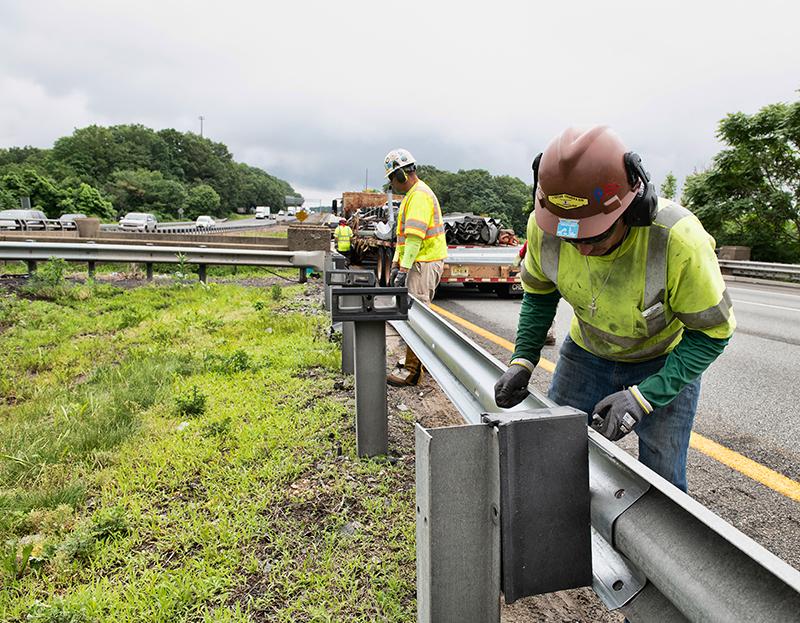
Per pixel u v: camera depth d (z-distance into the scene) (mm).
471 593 1233
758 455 3551
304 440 3416
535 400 1732
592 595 2291
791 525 2727
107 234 15703
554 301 2221
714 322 1635
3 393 4617
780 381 5305
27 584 2191
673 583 950
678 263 1618
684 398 1990
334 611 2037
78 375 5070
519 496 1153
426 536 1186
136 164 127875
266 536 2496
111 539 2463
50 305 8219
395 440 3537
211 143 177875
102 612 2023
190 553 2391
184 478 2979
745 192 22109
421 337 3283
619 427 1629
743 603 810
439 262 4797
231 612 2023
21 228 25578
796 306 10969
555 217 1636
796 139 20172
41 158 120375
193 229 47281
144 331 6559
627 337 1935
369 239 12703
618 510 1154
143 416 3852
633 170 1514
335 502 2756
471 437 1166
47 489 2855
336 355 5172
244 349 5637
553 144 1584
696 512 915
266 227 60250
